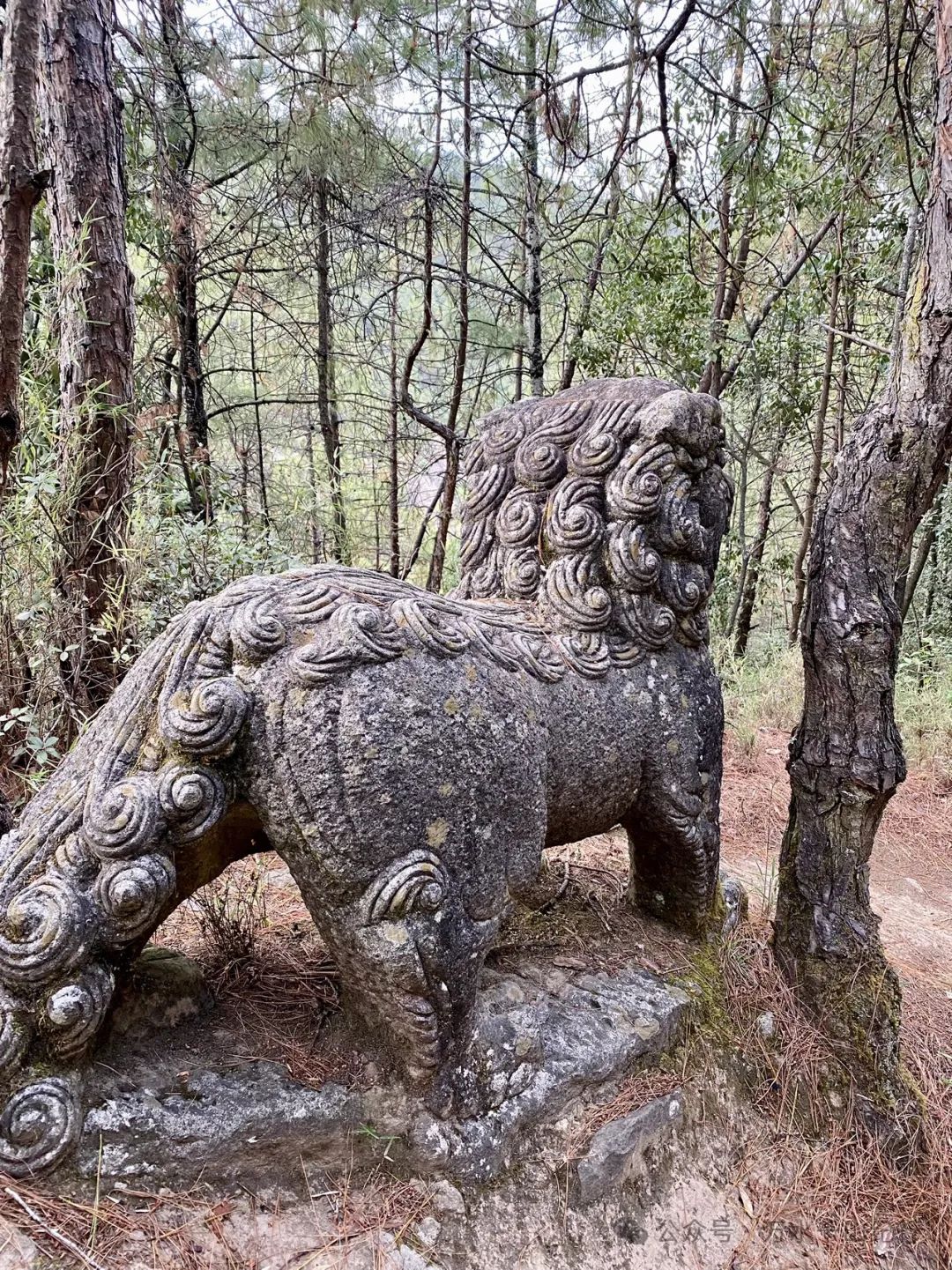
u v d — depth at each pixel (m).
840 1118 2.04
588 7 4.78
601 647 1.88
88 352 2.75
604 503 1.95
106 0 2.81
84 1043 1.31
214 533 3.33
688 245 5.22
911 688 6.01
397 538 7.19
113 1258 1.22
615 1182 1.66
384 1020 1.48
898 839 4.10
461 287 5.95
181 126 5.32
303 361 7.40
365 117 5.66
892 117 4.49
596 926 2.21
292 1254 1.33
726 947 2.26
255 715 1.36
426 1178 1.48
